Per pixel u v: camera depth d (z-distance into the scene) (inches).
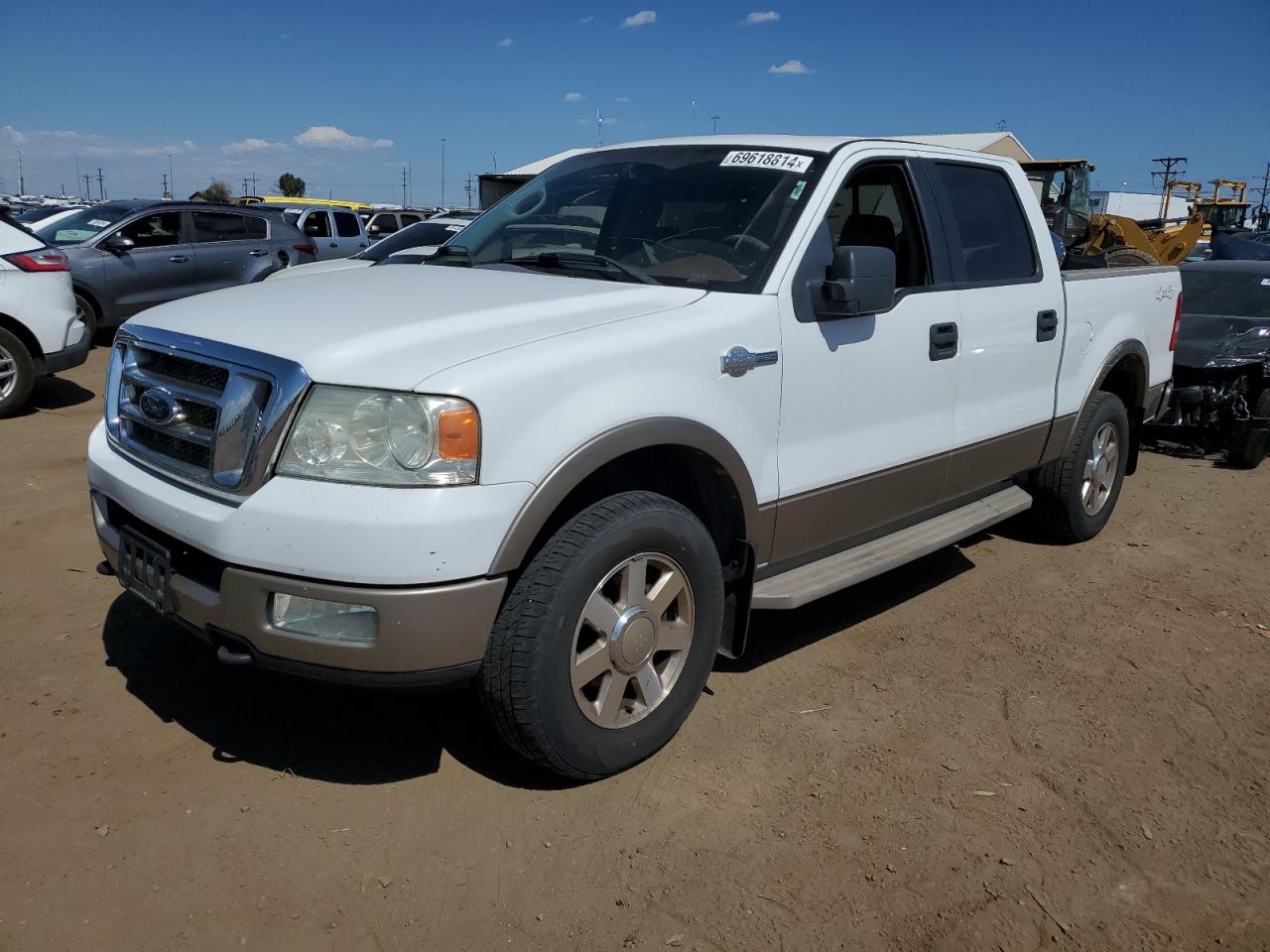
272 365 103.1
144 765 120.7
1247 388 313.1
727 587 135.0
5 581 172.9
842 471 144.2
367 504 97.7
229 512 102.7
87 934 93.6
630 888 103.3
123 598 167.3
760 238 138.3
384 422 99.5
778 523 136.5
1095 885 106.9
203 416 110.0
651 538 115.6
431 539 97.9
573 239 153.9
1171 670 159.3
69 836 107.1
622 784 121.3
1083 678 155.3
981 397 170.4
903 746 133.0
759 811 117.1
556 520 117.9
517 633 106.6
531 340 109.8
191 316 120.8
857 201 161.6
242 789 116.7
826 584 140.6
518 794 118.2
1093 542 223.0
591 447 108.0
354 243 791.1
